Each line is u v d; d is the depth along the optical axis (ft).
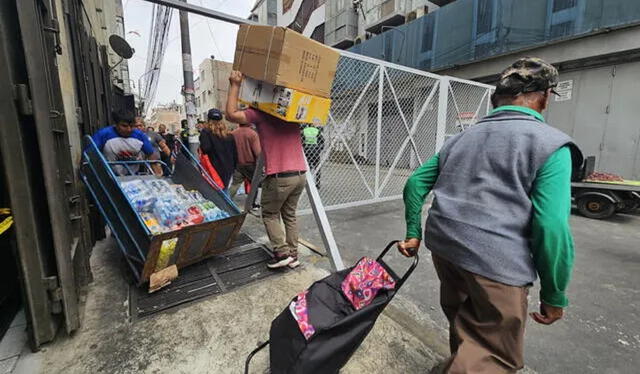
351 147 14.07
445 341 6.18
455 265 3.71
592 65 19.98
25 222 5.15
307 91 7.18
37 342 5.47
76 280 6.68
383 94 14.64
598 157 20.29
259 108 7.45
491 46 23.79
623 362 5.84
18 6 4.67
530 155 3.26
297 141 8.23
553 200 3.07
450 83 17.49
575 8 19.36
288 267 9.02
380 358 5.65
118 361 5.38
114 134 10.55
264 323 6.51
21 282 5.26
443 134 16.81
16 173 4.93
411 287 8.47
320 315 4.12
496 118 3.78
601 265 9.89
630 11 17.37
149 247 6.95
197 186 10.12
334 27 47.34
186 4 11.71
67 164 6.68
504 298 3.29
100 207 8.44
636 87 18.42
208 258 9.45
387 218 14.98
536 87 3.68
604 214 14.88
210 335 6.10
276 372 4.18
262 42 6.84
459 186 3.79
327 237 8.64
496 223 3.36
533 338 6.50
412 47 30.40
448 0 30.27
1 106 4.66
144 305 7.02
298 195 8.71
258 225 12.93
